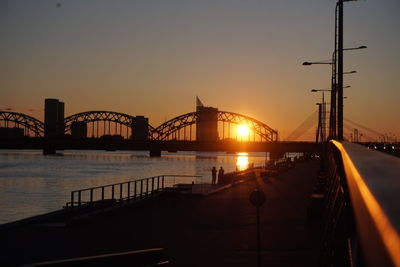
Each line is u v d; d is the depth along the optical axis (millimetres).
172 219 26438
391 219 1833
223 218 26906
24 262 15555
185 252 18109
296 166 103750
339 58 33219
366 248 2076
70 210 25469
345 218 5801
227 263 16391
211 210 30438
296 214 28391
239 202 35031
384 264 1676
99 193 78625
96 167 173125
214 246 19312
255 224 24828
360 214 2551
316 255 17609
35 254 16906
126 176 127188
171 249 18625
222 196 39406
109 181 110625
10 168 159125
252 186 50000
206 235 21703
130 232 22125
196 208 31531
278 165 83812
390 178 2822
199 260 16828
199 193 38719
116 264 9109
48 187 96125
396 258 1603
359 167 3621
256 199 15289
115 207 28250
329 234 9953
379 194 2295
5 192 87250
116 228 23156
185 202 35125
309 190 45062
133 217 27203
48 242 19219
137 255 9750
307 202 34875
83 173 138375
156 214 28547
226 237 21266
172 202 33219
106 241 19797
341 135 33062
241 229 23344
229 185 49125
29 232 21516
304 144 194000
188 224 24719
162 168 171000
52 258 16203
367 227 2186
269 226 24203
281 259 17031
